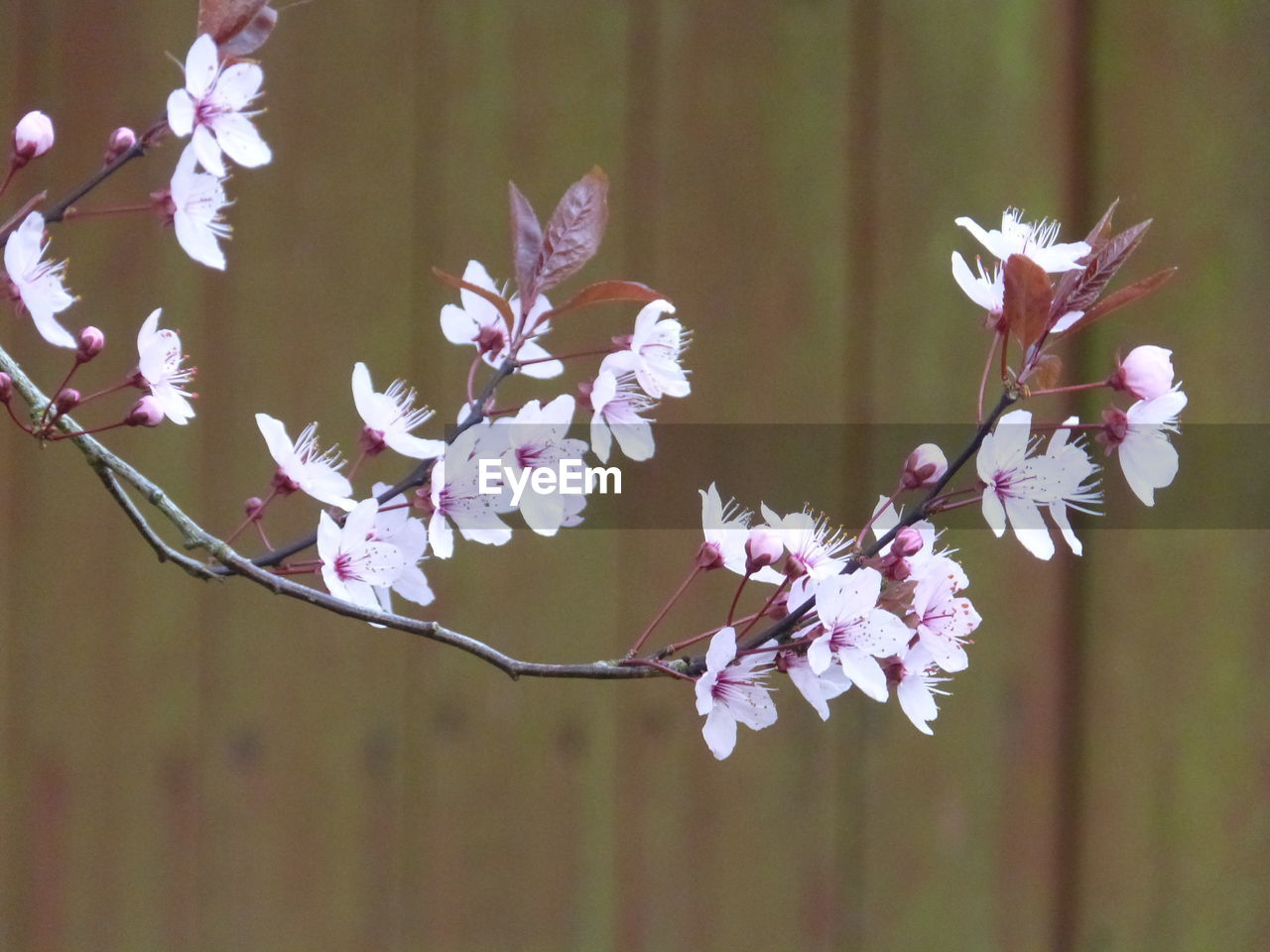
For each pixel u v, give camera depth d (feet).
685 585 1.86
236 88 1.88
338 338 2.46
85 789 2.45
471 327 1.97
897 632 1.79
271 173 2.46
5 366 1.86
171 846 2.46
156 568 2.46
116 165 1.87
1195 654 2.46
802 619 1.82
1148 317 2.45
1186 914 2.45
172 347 1.90
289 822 2.46
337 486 1.91
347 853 2.46
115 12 2.46
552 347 2.45
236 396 2.45
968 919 2.46
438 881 2.46
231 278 2.46
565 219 1.88
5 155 2.43
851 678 1.79
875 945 2.46
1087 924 2.45
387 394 2.04
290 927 2.46
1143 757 2.46
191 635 2.46
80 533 2.46
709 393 2.46
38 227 1.83
